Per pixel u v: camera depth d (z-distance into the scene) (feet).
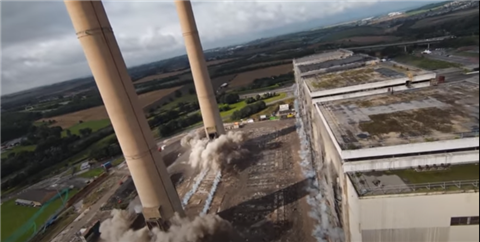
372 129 96.12
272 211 137.39
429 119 95.55
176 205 129.49
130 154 113.50
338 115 115.55
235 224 131.95
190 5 187.01
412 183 72.95
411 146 80.23
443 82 131.44
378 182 76.13
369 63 199.82
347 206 84.12
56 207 188.96
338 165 93.86
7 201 213.87
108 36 100.99
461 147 78.23
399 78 139.13
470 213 66.69
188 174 194.80
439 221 69.00
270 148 213.46
